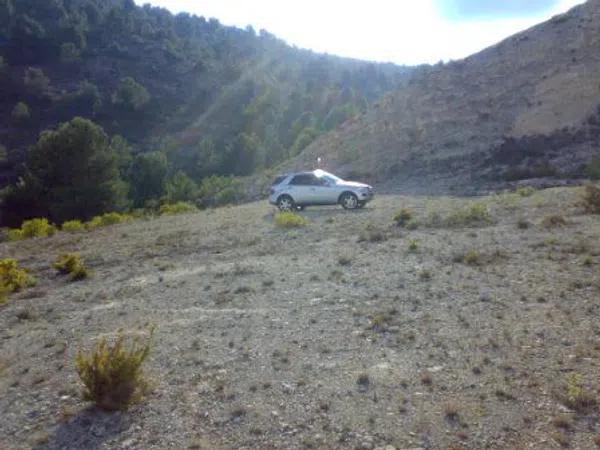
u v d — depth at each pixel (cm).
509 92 4700
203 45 19588
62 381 679
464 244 1368
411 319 824
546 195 2252
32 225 2838
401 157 4262
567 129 3716
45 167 4684
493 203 2192
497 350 690
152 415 572
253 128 11862
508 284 980
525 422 522
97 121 12525
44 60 14975
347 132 5544
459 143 4128
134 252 1719
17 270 1446
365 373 641
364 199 2433
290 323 841
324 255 1370
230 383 638
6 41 15225
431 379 617
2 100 12812
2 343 877
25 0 16812
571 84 4331
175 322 887
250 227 2059
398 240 1509
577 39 5131
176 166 10306
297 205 2488
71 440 534
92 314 998
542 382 597
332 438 513
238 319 877
